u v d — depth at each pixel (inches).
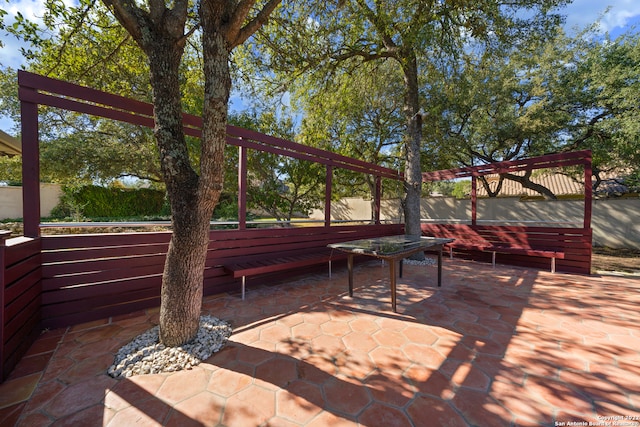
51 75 143.9
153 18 85.0
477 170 259.9
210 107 80.0
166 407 62.1
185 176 85.0
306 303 134.9
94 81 159.5
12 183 504.4
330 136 349.4
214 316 116.0
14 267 78.2
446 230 279.9
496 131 350.6
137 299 122.1
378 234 263.4
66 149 334.0
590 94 313.7
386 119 369.1
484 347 90.8
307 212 389.1
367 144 392.5
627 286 165.9
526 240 228.2
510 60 305.1
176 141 85.4
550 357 84.3
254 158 328.2
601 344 92.6
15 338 78.7
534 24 208.5
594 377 73.8
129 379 72.2
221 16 80.4
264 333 101.0
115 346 89.9
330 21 187.5
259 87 226.1
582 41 309.7
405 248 136.9
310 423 57.7
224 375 74.5
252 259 165.0
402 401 64.6
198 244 86.7
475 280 180.9
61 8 118.0
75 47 144.3
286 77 219.6
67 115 348.2
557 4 194.4
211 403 63.5
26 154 93.9
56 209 486.6
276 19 160.6
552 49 313.0
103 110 107.3
